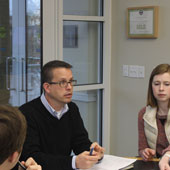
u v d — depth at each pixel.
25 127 1.07
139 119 2.46
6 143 1.01
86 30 3.64
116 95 3.73
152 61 3.38
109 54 3.72
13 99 3.30
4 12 3.18
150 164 2.07
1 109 1.05
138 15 3.42
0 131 0.99
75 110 2.39
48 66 2.20
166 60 3.27
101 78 3.79
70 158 1.95
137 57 3.50
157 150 2.36
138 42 3.48
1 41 3.19
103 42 3.74
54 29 3.34
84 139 2.36
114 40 3.69
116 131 3.78
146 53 3.42
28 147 2.05
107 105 3.79
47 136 2.19
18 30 3.26
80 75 3.65
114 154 3.82
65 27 3.46
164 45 3.28
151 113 2.38
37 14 3.28
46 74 2.18
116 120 3.76
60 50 3.39
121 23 3.60
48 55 3.33
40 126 2.16
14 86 3.29
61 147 2.25
